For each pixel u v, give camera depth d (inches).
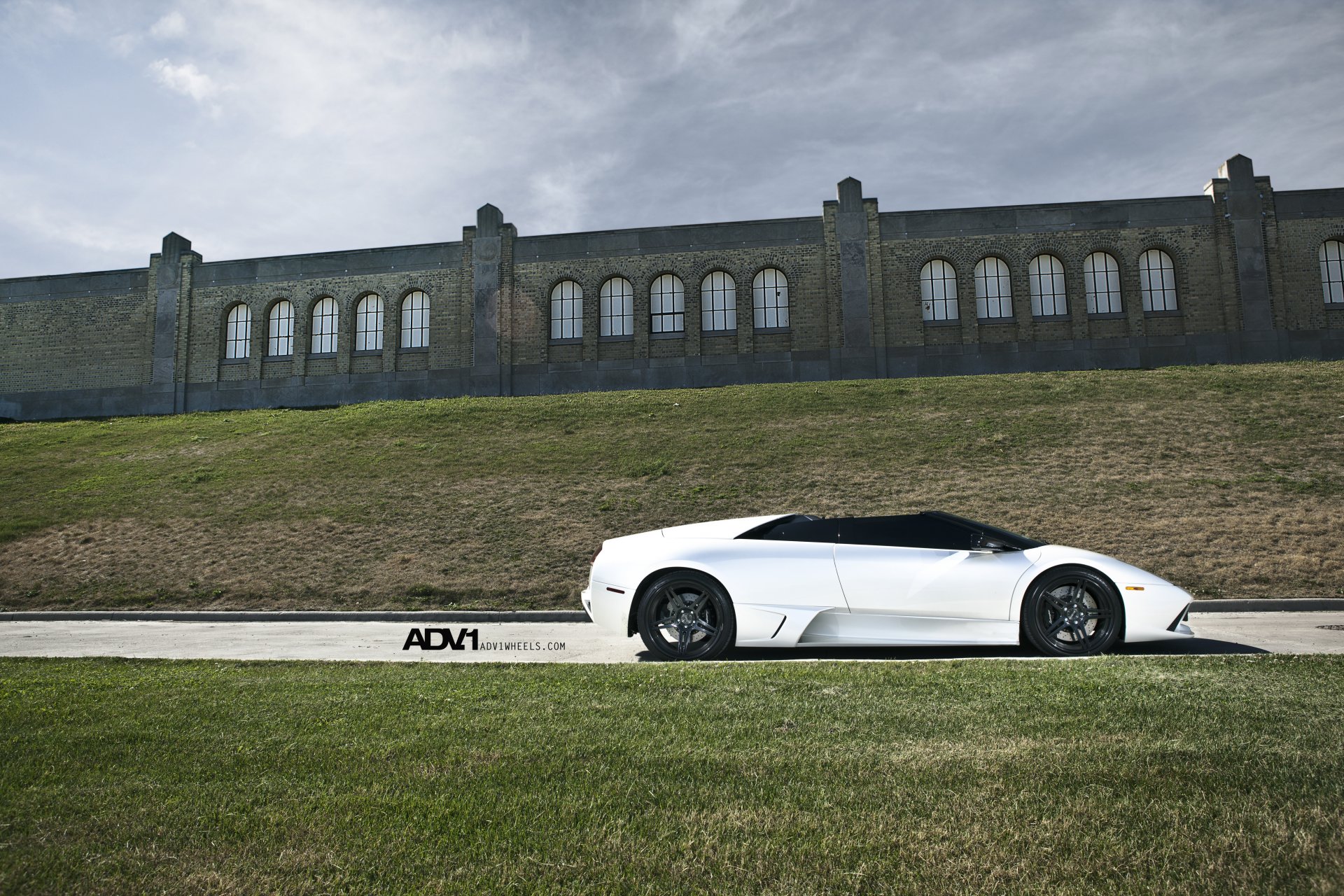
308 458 788.6
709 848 100.4
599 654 278.2
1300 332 1143.0
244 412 1149.1
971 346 1176.2
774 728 151.6
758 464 693.3
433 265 1269.7
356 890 92.3
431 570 497.4
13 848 103.1
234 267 1314.0
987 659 224.2
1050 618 249.3
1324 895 88.0
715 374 1210.6
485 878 94.2
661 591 258.4
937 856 97.5
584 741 145.4
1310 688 174.9
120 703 182.9
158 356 1307.8
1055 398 848.3
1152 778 118.8
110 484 741.3
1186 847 98.3
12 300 1353.3
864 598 251.3
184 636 351.9
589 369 1226.0
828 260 1206.3
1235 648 257.1
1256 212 1165.7
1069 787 116.8
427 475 708.0
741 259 1226.6
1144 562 458.0
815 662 224.1
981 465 661.3
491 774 128.2
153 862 99.5
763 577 253.9
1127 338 1160.8
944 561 253.1
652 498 624.4
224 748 145.1
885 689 182.1
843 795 115.9
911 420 802.2
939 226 1200.2
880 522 265.9
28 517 653.3
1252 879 91.3
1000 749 134.3
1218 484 586.6
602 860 97.9
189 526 610.5
